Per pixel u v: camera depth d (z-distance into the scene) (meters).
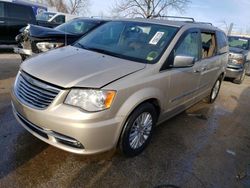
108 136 2.79
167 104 3.66
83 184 2.74
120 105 2.79
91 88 2.64
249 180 3.19
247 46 10.25
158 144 3.72
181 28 3.87
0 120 3.85
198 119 4.95
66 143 2.74
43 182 2.69
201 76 4.57
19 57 9.21
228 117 5.34
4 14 10.02
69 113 2.59
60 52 3.54
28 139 3.41
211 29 4.97
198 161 3.44
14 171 2.79
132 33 3.91
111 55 3.48
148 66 3.22
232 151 3.86
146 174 3.02
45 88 2.72
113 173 2.96
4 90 5.21
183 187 2.89
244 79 10.30
